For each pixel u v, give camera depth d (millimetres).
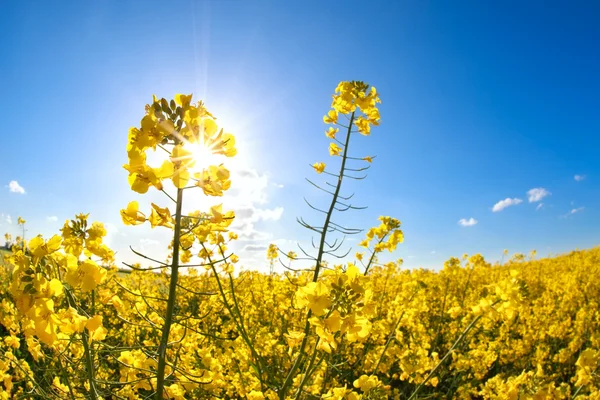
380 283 1314
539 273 2623
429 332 1027
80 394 396
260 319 1019
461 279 1817
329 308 294
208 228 289
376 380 476
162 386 260
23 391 520
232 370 621
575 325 1210
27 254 263
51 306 244
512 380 550
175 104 254
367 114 488
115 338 656
